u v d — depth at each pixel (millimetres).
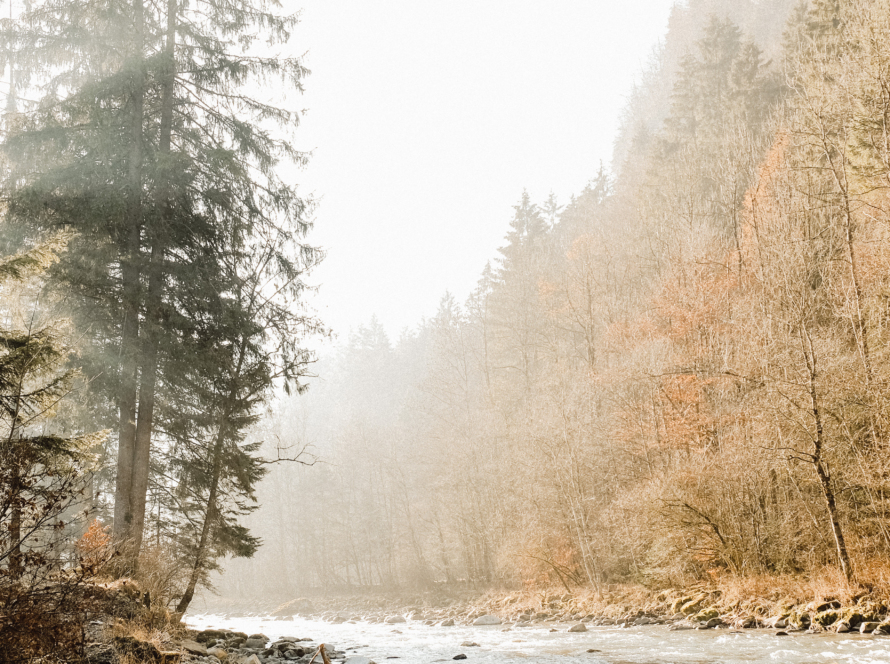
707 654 12852
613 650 14422
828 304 20500
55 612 7988
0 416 8992
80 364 14406
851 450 17703
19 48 15328
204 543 16594
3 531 7691
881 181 19516
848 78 20703
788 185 24219
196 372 16531
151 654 10062
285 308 17797
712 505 20891
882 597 14203
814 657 11469
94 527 12625
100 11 15586
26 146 14406
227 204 17016
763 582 18281
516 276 48094
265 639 17297
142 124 16891
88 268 14430
